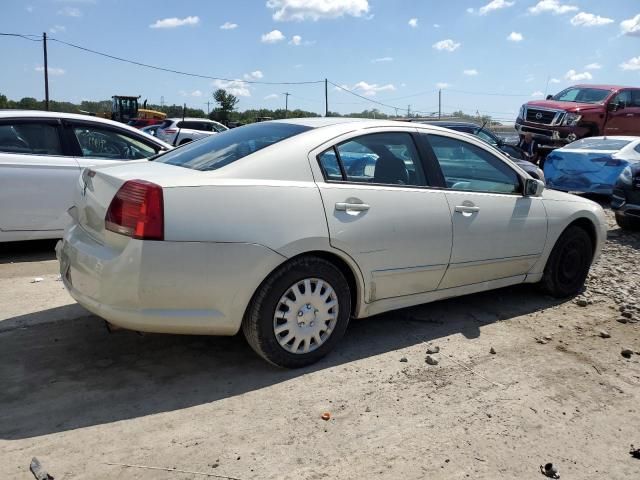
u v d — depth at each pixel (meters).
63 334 4.05
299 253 3.43
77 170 6.25
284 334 3.52
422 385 3.50
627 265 6.61
